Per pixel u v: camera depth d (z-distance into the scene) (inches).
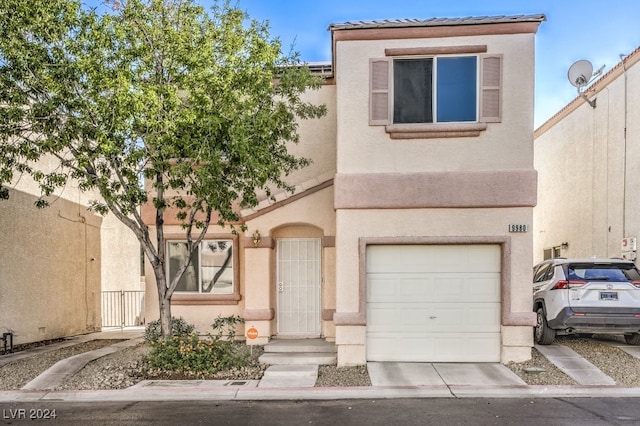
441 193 375.2
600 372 343.0
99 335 583.8
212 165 333.7
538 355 384.2
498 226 373.4
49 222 539.5
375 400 303.1
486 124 375.6
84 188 371.6
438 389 317.7
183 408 288.8
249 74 357.4
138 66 351.3
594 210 565.0
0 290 461.7
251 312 438.0
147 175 362.6
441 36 379.9
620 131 510.0
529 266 370.6
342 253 378.6
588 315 379.2
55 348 475.2
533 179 370.3
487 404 292.0
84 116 343.9
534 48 376.5
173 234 480.1
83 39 342.0
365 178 378.9
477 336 379.2
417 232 377.4
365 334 377.4
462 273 381.7
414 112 384.5
